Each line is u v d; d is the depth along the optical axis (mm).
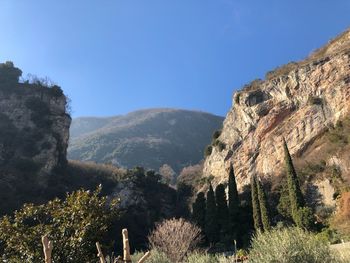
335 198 42969
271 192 50281
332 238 31844
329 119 52594
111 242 9992
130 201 73000
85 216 9820
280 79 61625
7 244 9633
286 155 41938
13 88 79062
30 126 75375
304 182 47531
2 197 59375
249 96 65500
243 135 66250
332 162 46312
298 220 37719
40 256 9195
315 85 56156
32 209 10273
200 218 53062
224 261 14648
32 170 68938
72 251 9266
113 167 91750
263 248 10867
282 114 60344
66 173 77250
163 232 39938
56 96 82250
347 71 52969
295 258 9961
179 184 83625
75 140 155375
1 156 67812
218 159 72062
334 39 66312
